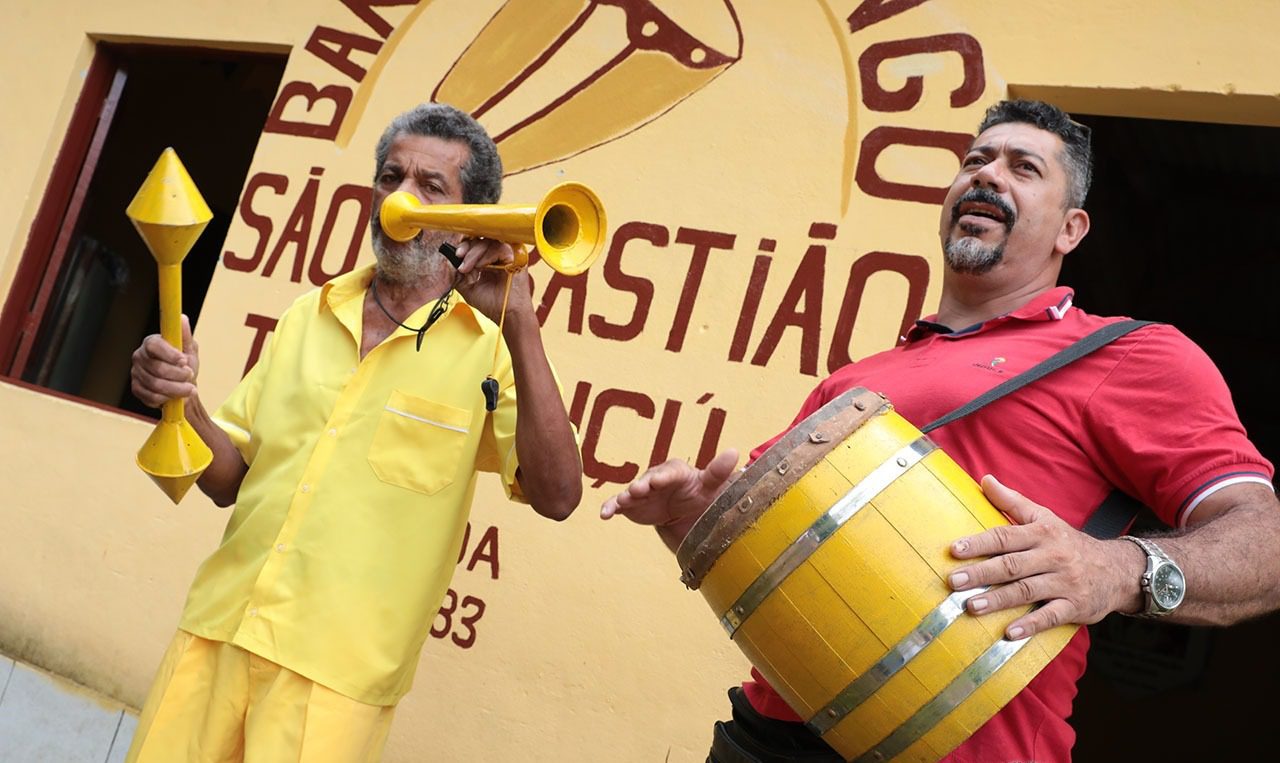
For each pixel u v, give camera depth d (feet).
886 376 6.54
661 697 10.29
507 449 7.49
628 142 11.74
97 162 15.20
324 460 7.37
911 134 10.55
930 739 5.01
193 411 7.39
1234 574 5.03
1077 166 6.83
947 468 5.34
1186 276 19.52
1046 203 6.66
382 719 7.38
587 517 10.95
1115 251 18.12
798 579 5.17
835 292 10.52
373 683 7.15
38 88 14.98
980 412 5.93
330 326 7.79
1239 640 18.83
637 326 11.21
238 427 7.93
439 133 7.50
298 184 13.11
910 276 10.28
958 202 6.84
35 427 13.52
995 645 4.93
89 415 13.30
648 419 10.95
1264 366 19.38
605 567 10.77
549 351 11.50
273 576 7.18
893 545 5.07
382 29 13.19
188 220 6.11
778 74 11.22
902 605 4.99
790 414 10.44
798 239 10.77
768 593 5.25
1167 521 5.62
